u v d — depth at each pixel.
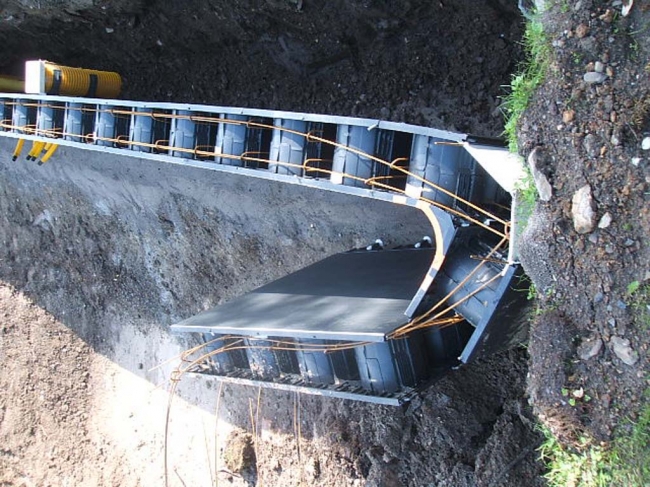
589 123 3.88
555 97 4.01
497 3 5.93
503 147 4.57
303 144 4.96
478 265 4.46
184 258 8.77
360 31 6.74
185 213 8.45
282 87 7.50
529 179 4.18
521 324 4.77
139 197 8.84
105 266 9.81
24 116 7.22
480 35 6.27
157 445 9.66
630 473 3.96
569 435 4.21
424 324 4.58
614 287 3.87
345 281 5.76
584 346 4.04
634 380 3.87
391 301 4.95
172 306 9.12
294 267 7.64
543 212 4.10
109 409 10.19
